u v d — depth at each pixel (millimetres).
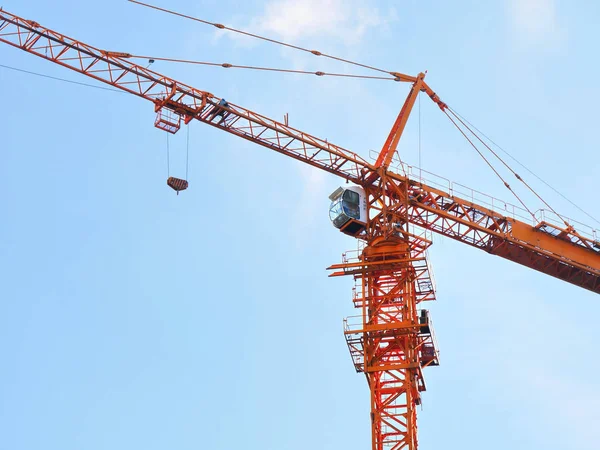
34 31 110500
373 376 107625
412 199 113750
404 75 121062
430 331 108750
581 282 121750
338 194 113375
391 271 111875
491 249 117688
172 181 110188
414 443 105625
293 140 113812
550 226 117750
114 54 111125
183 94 112250
